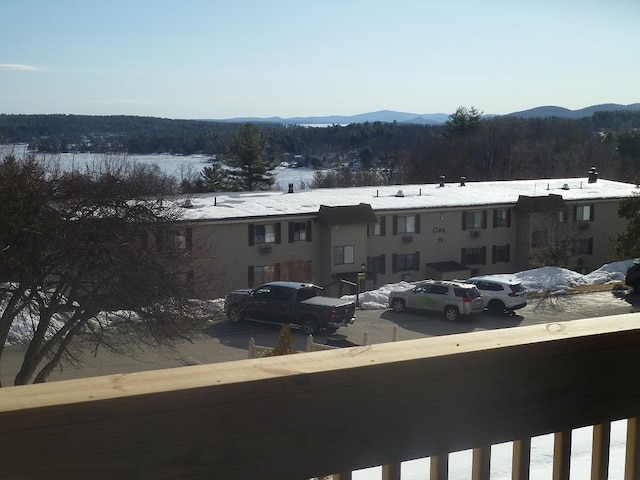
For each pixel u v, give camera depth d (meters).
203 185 60.47
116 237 14.50
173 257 15.77
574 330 1.69
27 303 14.27
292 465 1.33
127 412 1.19
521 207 39.34
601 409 1.70
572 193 42.22
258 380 1.29
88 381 1.25
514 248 40.09
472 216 38.84
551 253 39.00
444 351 1.49
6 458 1.11
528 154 73.62
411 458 1.46
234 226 32.12
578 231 40.28
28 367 14.33
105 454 1.18
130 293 14.55
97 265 14.30
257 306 25.03
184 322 15.71
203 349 21.92
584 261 40.81
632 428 1.84
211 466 1.26
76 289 14.53
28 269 13.70
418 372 1.45
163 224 15.77
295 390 1.33
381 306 29.25
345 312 24.38
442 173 72.19
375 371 1.40
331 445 1.37
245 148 62.78
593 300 30.89
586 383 1.67
